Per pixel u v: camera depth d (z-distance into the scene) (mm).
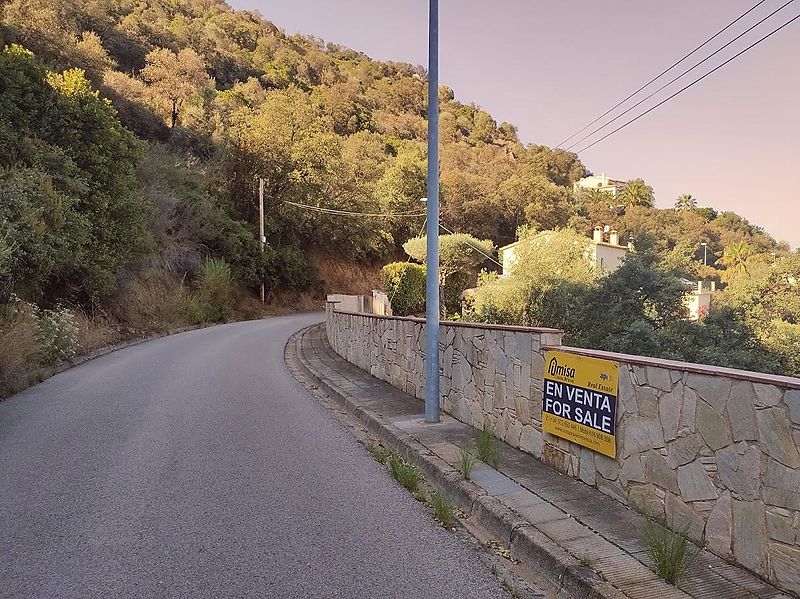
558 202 61250
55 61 32375
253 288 40406
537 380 5852
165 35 61031
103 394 9984
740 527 3439
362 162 60406
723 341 17094
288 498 5105
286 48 95188
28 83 17781
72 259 16828
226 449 6648
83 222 17125
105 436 7164
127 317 21578
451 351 8164
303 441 7109
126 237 20828
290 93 69375
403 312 43562
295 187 44531
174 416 8281
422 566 3852
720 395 3596
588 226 59938
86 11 50531
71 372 12695
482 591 3533
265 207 43438
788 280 19141
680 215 74188
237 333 23219
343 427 7941
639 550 3742
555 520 4254
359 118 77312
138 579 3594
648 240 20078
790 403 3123
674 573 3334
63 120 18469
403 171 58906
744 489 3414
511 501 4664
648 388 4262
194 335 22328
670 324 17578
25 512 4703
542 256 22391
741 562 3430
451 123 80875
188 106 47875
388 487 5465
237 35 87438
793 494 3102
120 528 4387
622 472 4559
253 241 38906
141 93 44188
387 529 4469
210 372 12656
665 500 4074
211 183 38875
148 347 17922
